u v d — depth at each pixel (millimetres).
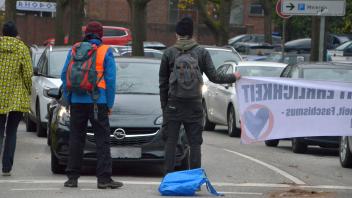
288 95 19141
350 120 19188
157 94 22938
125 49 55875
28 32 103125
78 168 19156
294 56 60281
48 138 27703
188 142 19266
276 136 19203
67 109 21359
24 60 21016
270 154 28609
